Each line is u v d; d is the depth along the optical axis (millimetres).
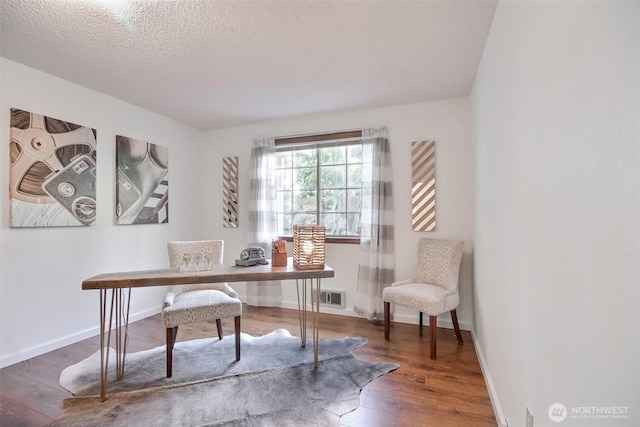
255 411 1787
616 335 661
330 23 1936
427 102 3299
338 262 3680
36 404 1856
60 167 2680
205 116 3779
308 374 2195
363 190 3482
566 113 860
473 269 2955
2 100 2336
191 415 1753
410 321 3316
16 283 2406
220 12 1820
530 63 1143
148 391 1989
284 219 4055
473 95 2820
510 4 1425
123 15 1841
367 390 2008
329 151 3824
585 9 753
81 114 2861
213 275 2102
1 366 2303
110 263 3121
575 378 824
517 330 1339
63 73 2609
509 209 1473
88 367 2303
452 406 1840
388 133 3457
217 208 4328
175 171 3924
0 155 2328
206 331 3059
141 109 3473
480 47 2205
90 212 2914
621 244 641
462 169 3158
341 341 2789
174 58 2369
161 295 3713
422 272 3035
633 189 604
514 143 1372
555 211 938
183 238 4035
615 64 647
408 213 3373
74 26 1950
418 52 2289
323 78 2730
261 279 2156
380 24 1949
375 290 3348
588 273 761
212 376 2170
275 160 3982
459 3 1742
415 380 2129
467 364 2365
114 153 3168
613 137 658
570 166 843
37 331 2527
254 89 2963
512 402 1436
